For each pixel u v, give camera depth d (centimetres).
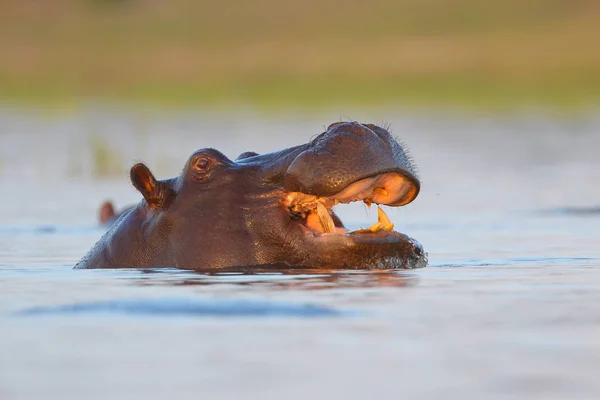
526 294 3003
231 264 3481
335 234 3431
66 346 2298
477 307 2770
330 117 15912
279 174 3506
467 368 2114
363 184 3312
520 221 5856
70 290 3098
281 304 2759
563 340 2358
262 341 2342
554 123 15075
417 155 10944
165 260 3581
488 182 8394
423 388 1962
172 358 2189
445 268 3634
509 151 11338
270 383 2000
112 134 13350
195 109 18038
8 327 2495
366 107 18012
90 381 2016
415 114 16700
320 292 2980
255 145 11344
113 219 5931
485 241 4853
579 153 11019
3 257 4375
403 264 3491
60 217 6372
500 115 16562
